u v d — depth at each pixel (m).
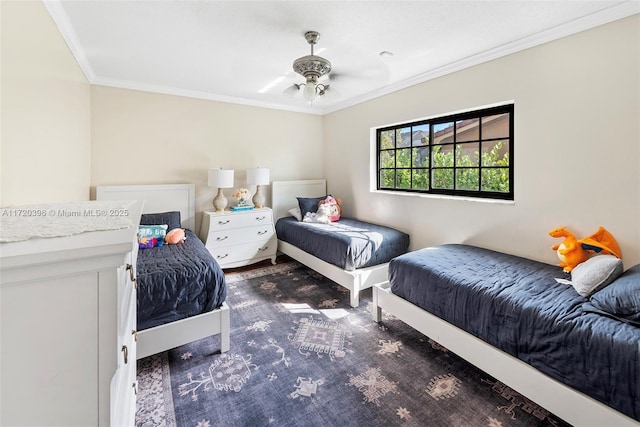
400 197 3.61
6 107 1.30
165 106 3.66
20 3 1.44
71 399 0.59
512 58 2.46
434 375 1.86
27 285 0.54
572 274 1.85
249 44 2.45
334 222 4.04
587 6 1.90
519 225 2.50
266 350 2.14
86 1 1.83
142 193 3.51
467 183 3.10
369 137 4.04
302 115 4.77
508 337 1.58
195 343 2.22
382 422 1.52
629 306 1.33
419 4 1.88
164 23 2.11
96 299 0.59
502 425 1.49
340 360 2.02
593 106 2.04
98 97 3.27
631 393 1.15
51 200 1.87
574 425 1.30
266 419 1.55
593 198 2.07
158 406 1.62
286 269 3.92
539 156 2.34
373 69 3.01
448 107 2.98
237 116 4.20
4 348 0.54
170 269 2.02
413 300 2.18
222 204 3.88
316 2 1.87
